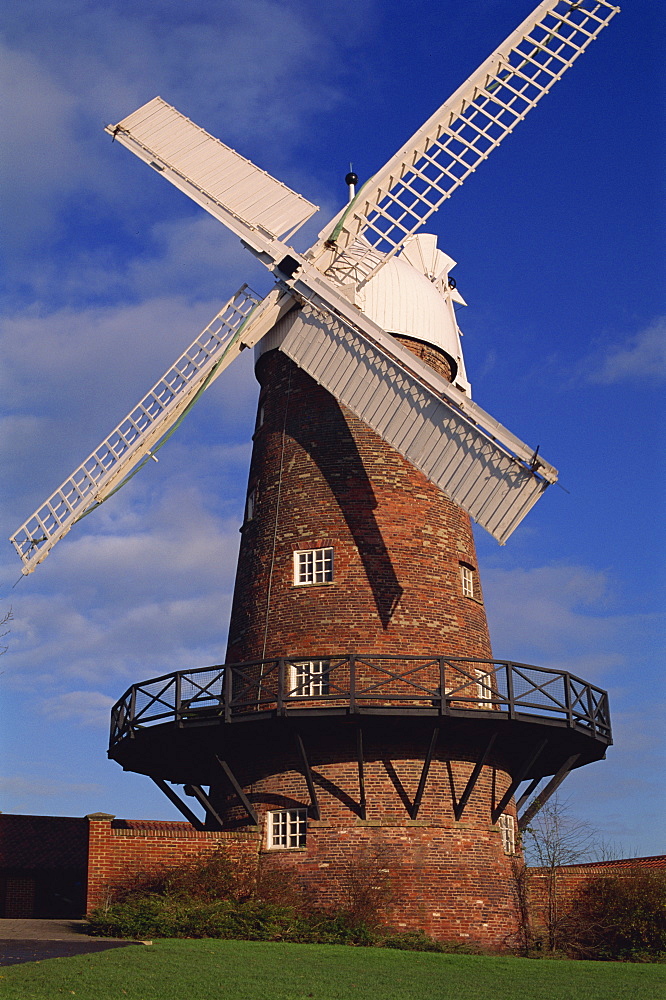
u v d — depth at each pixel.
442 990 17.56
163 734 25.62
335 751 25.77
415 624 26.77
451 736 26.05
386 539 27.45
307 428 28.88
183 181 30.09
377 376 27.05
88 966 17.50
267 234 28.69
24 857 35.41
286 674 26.20
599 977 19.92
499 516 25.17
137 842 24.70
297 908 24.06
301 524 27.92
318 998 16.16
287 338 28.77
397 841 24.91
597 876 27.12
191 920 22.14
